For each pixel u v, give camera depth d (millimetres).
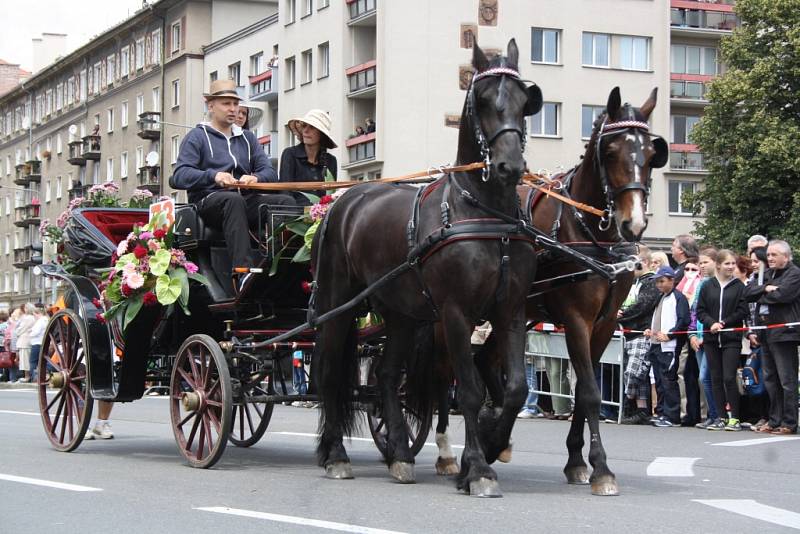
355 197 8852
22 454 10383
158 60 64562
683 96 50781
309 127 10750
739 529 6344
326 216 9055
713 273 13883
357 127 47406
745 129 42312
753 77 42594
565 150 47469
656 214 50594
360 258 8570
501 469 9539
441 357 9133
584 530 6230
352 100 47906
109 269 10180
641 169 7789
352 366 9031
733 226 43000
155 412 16984
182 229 10211
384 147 45156
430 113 45562
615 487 7691
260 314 9734
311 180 10797
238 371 9383
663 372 14398
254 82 54969
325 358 8938
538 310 8531
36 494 7559
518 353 7684
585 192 8211
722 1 52344
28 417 15422
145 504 7121
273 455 10492
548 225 8430
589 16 47844
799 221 40438
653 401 15055
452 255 7555
